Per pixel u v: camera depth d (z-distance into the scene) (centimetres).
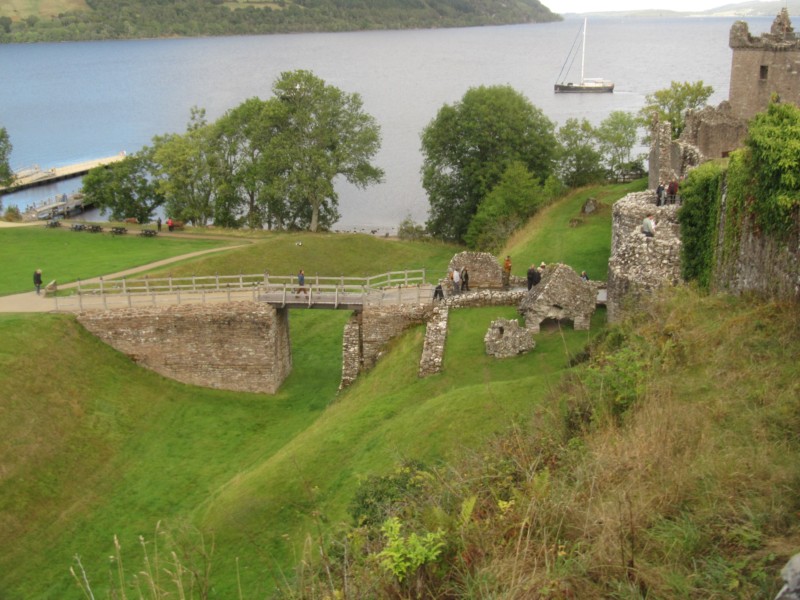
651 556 1033
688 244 2570
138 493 3066
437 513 1173
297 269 5669
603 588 987
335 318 4822
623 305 2598
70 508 2956
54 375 3562
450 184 7294
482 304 3638
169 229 6712
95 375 3744
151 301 4122
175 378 3984
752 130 2052
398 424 2672
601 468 1255
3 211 9125
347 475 2531
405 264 6216
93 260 5362
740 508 1092
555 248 4847
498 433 1939
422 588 1056
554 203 6347
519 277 3941
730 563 987
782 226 1864
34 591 2528
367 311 3828
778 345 1656
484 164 7062
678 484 1161
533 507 1139
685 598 941
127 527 2839
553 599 980
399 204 9900
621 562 1005
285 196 7112
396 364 3425
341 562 1259
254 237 6481
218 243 6141
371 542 1345
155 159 7494
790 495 1104
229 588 2227
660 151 4409
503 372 2908
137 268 5100
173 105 18700
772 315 1783
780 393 1447
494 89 7212
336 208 9556
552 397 1927
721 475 1170
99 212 9469
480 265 3978
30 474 3030
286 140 7075
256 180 7200
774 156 1875
